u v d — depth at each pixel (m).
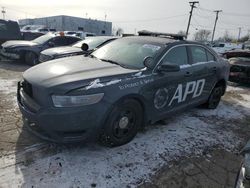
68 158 3.16
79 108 2.90
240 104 6.53
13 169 2.85
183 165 3.29
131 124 3.55
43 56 7.61
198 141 4.01
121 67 3.66
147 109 3.66
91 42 8.30
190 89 4.55
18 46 9.59
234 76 8.88
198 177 3.08
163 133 4.14
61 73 3.24
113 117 3.20
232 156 3.67
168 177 3.01
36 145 3.39
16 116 4.27
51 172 2.87
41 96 2.99
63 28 47.25
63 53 7.32
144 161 3.27
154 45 4.11
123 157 3.30
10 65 9.59
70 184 2.71
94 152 3.34
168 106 4.11
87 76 3.14
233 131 4.59
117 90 3.16
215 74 5.26
